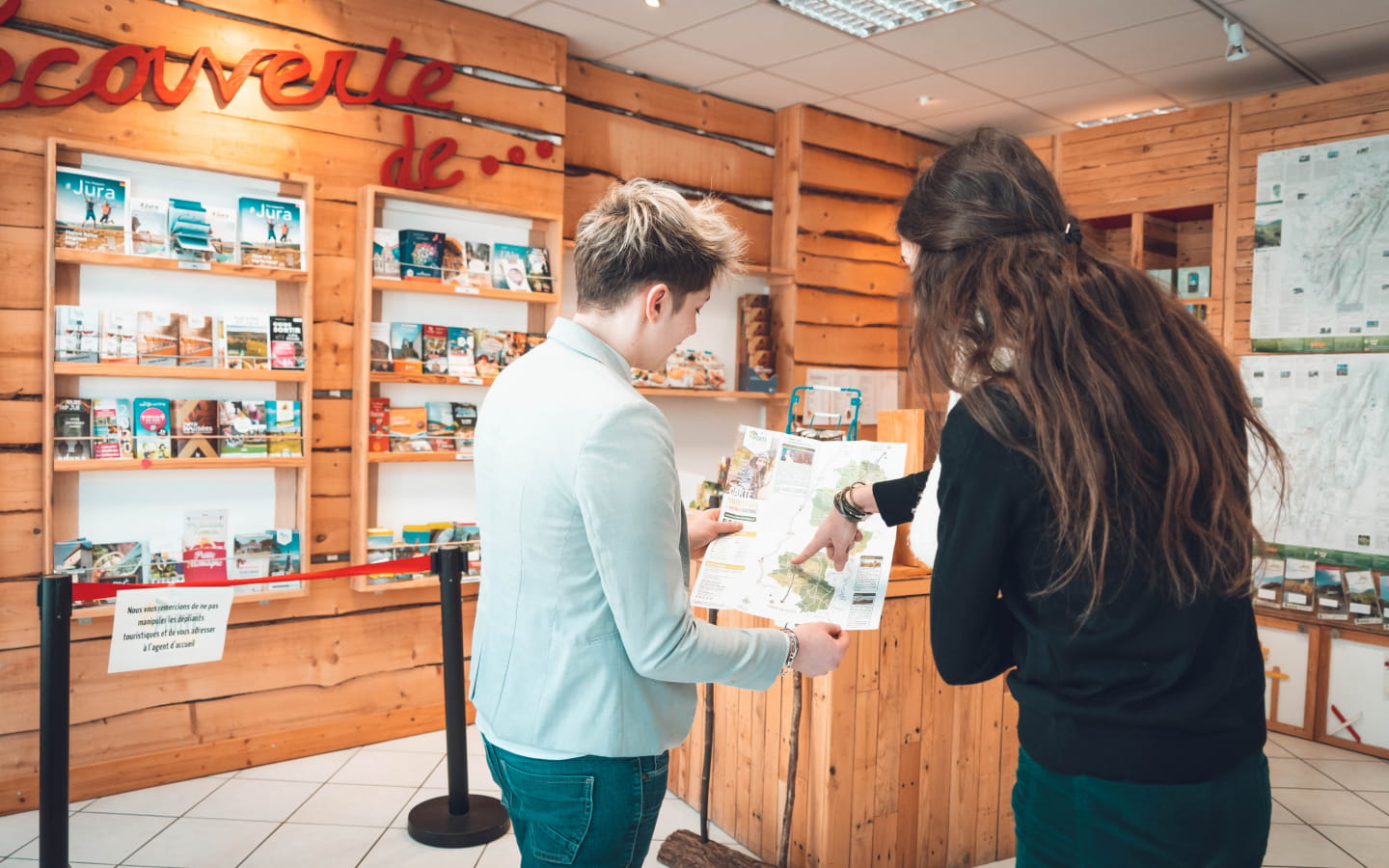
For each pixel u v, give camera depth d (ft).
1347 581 13.82
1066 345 3.20
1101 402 3.14
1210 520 3.23
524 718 4.32
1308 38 13.79
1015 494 3.31
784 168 17.71
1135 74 15.47
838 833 8.50
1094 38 13.92
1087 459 3.10
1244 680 3.37
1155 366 3.22
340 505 12.43
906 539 9.24
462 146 13.23
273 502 12.00
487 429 4.60
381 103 12.50
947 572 3.49
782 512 6.30
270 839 9.77
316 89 11.91
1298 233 14.30
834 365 18.31
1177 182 15.76
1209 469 3.19
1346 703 13.80
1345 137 13.85
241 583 8.78
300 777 11.49
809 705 8.67
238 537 11.45
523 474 4.28
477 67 13.30
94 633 10.75
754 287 17.92
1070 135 17.33
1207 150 15.39
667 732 4.49
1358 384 13.74
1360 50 14.28
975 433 3.37
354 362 12.38
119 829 9.92
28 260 10.27
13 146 10.10
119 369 10.43
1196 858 3.25
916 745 8.97
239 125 11.45
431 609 13.32
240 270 11.09
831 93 16.80
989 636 3.56
